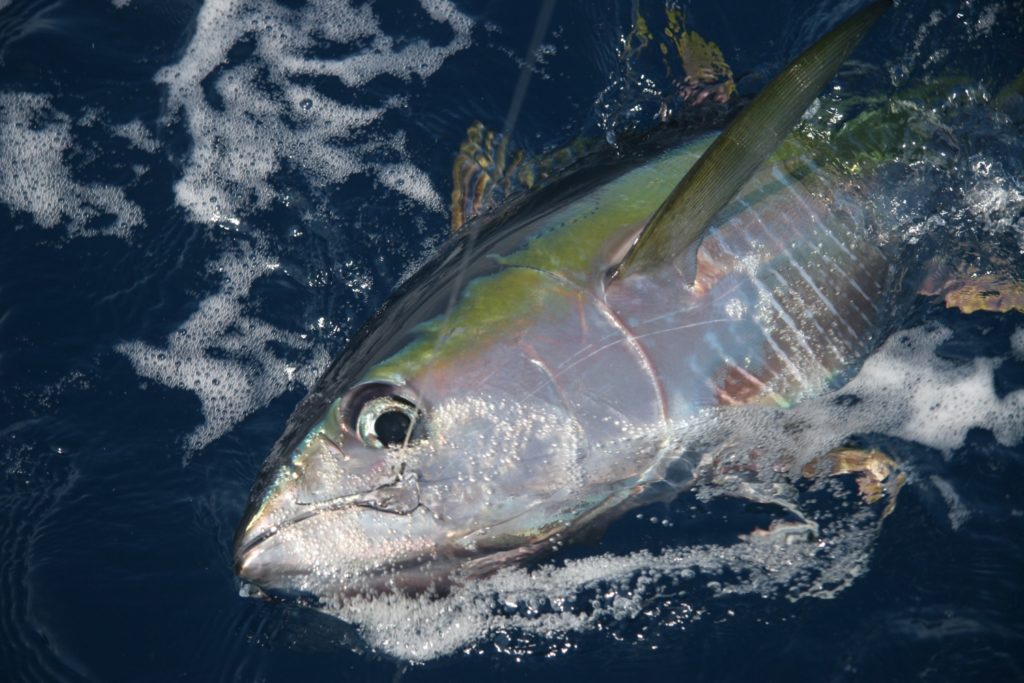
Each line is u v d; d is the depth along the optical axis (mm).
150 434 5949
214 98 7477
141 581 5367
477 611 4973
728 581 5031
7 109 7414
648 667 4844
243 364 6234
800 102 4297
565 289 4672
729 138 4285
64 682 5031
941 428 5367
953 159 5590
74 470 5809
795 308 4918
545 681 4840
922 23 6891
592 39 7516
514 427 4500
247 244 6727
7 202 6969
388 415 4426
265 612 5125
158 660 5094
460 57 7582
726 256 4832
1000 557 5008
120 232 6832
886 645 4773
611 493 4695
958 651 4727
